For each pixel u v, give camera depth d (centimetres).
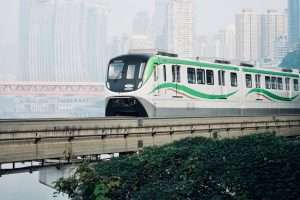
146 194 1157
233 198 1138
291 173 1183
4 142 1702
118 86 2797
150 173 1271
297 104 4347
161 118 2462
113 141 2134
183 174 1216
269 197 1139
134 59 2814
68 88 18012
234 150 1336
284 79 4159
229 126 2992
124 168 1274
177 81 2966
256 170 1195
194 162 1234
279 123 3541
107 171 1248
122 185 1191
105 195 1103
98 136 2059
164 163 1299
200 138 1692
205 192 1152
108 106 2845
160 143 2425
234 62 3591
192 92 3078
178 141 1673
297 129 3766
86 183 1121
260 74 3819
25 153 1764
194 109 3103
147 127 2339
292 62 15512
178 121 2575
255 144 1465
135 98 2741
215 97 3291
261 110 3825
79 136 1964
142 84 2742
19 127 1748
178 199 1130
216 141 1540
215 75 3303
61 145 1894
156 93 2809
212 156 1286
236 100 3512
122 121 2219
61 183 1165
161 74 2853
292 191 1147
